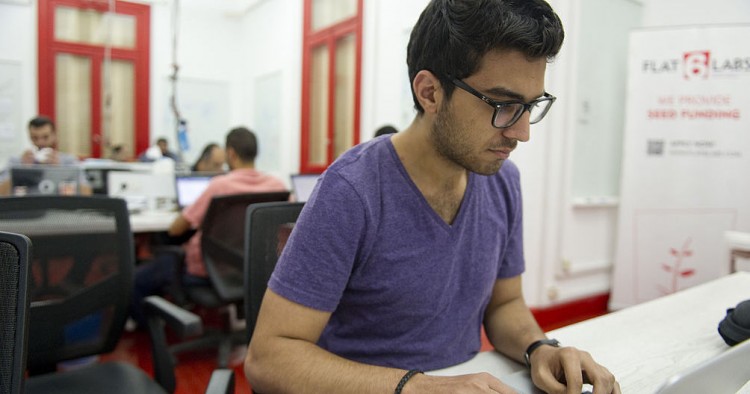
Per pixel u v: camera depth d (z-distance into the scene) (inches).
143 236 125.8
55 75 256.7
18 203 50.0
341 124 189.5
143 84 273.1
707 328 41.4
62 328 51.6
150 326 53.2
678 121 119.1
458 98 28.2
